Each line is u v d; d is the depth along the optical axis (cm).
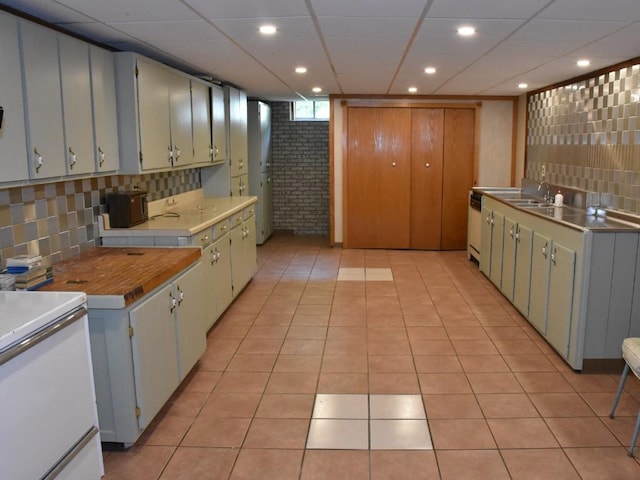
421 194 717
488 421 275
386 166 714
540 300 388
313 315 449
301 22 290
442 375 330
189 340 313
